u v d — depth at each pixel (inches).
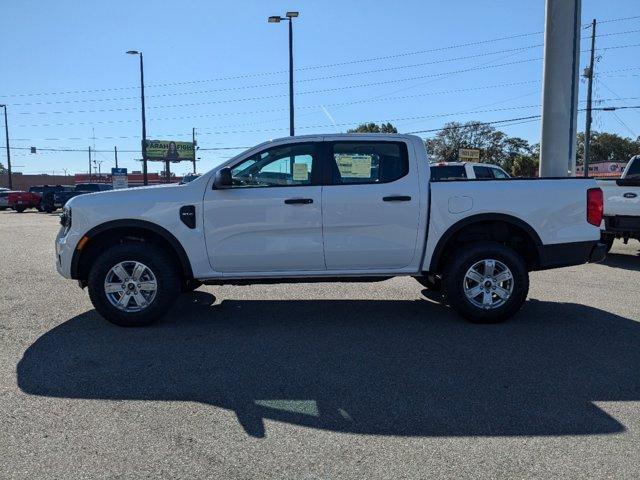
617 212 396.2
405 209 237.9
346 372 185.5
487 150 2527.1
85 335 227.9
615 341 218.1
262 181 239.9
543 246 242.1
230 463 128.2
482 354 202.8
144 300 237.5
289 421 149.5
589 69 1298.0
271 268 240.5
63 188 1419.8
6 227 802.2
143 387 173.3
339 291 316.8
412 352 205.6
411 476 122.2
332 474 123.3
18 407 158.4
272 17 952.3
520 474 122.7
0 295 304.8
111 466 126.8
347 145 240.5
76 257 236.8
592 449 133.7
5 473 123.7
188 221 235.3
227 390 170.7
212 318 256.5
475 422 148.3
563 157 400.8
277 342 218.7
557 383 175.0
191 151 2851.9
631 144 3139.8
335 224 237.0
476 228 248.7
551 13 392.5
